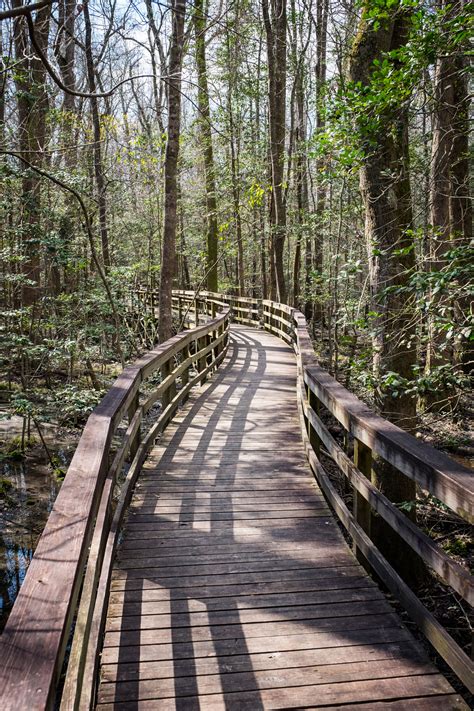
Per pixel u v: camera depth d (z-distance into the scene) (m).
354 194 10.52
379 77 4.11
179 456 5.64
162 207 18.84
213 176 18.52
